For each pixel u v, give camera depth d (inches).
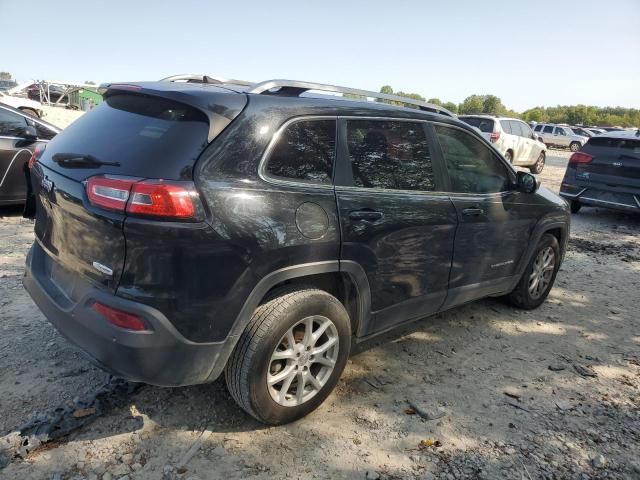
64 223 103.2
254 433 109.6
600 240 321.1
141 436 105.7
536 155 708.0
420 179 135.9
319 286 118.4
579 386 139.8
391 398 127.0
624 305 206.1
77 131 115.3
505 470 104.1
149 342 91.8
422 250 133.5
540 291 192.9
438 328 170.9
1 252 210.4
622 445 114.9
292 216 103.5
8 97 594.2
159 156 94.0
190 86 110.5
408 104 144.2
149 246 89.5
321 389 116.3
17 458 96.7
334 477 98.9
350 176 117.8
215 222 92.7
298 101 111.8
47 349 136.1
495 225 157.5
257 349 101.2
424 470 102.5
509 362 150.9
